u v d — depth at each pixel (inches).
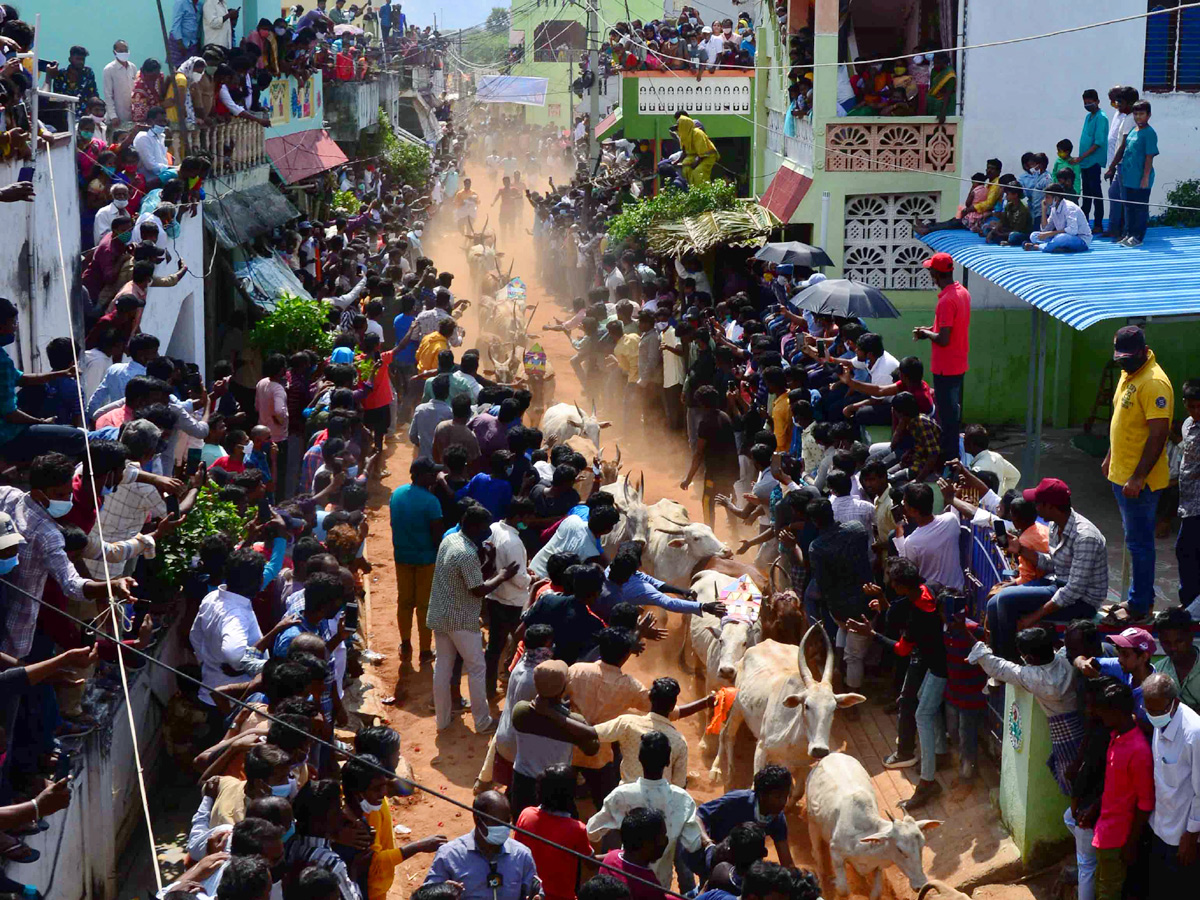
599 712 336.8
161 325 532.1
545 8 2677.2
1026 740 324.8
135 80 653.9
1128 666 297.1
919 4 813.2
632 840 258.4
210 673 350.0
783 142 849.5
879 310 575.2
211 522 382.6
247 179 798.5
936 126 700.0
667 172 1043.9
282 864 247.1
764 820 285.0
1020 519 346.9
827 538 396.8
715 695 370.3
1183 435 357.4
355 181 1331.2
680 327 625.9
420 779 381.4
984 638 348.2
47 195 435.5
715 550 447.5
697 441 560.1
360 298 804.6
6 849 248.8
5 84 382.9
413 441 580.7
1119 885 292.5
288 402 586.2
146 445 337.4
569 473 440.8
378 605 519.8
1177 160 670.5
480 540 406.3
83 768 303.6
